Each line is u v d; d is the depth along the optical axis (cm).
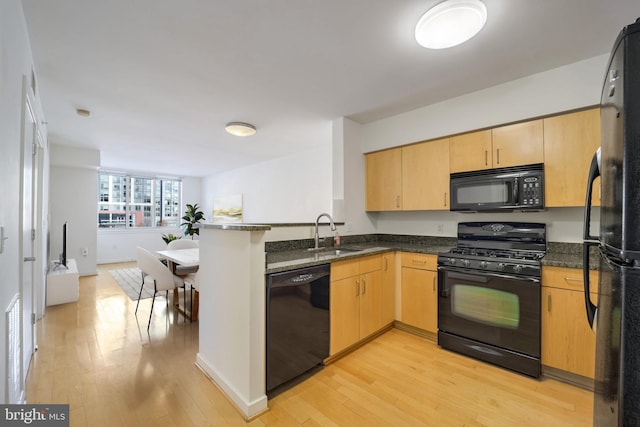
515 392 190
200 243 226
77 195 533
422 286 272
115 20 169
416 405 177
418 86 253
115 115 327
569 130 218
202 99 282
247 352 169
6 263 128
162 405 175
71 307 359
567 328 196
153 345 255
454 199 273
